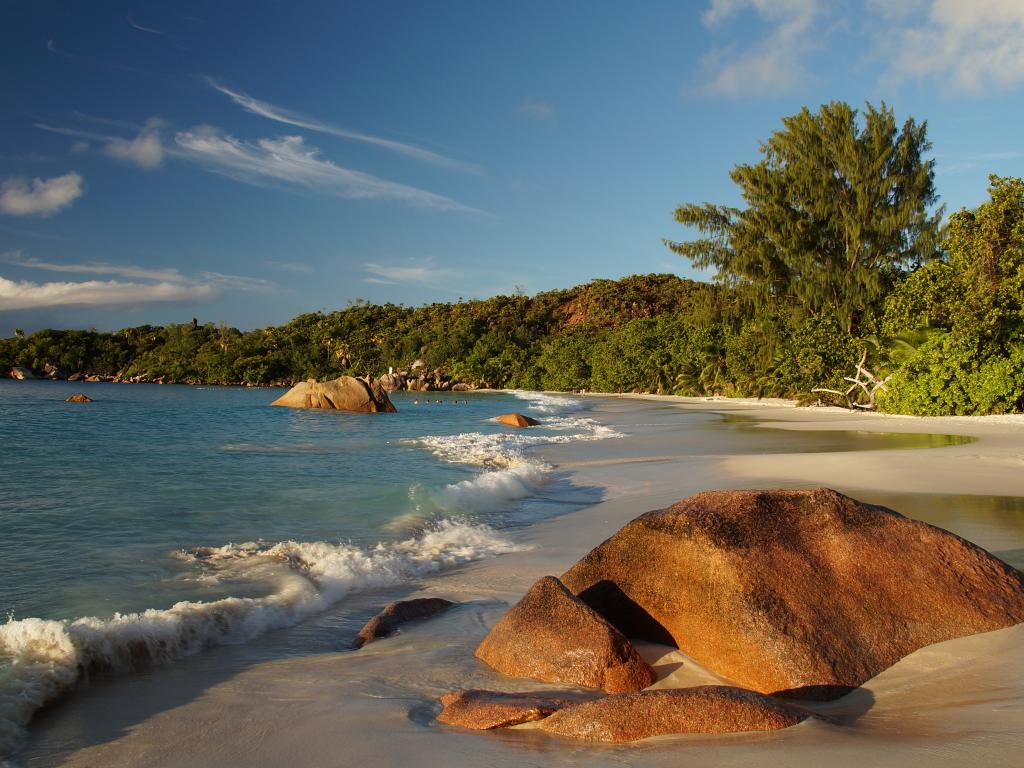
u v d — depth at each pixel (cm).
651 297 13488
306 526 887
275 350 11631
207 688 423
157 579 640
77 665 438
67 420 2797
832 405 4216
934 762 269
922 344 3139
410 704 387
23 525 827
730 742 303
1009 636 417
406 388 10550
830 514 479
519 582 673
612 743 313
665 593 457
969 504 946
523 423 2858
